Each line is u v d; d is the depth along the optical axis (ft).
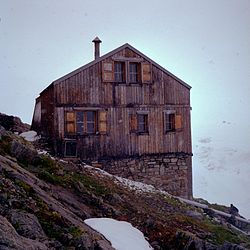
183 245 29.35
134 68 69.00
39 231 18.75
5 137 34.78
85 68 63.77
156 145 68.85
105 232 26.13
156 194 55.06
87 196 33.01
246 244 37.91
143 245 27.22
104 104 65.16
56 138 61.36
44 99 69.15
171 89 71.00
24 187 23.20
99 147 64.28
